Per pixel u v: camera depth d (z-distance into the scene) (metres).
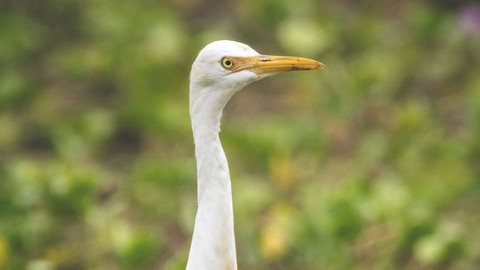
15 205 11.89
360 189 11.70
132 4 16.86
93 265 11.66
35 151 14.23
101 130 13.90
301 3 16.09
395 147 13.41
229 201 7.35
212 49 7.31
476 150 13.12
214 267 7.33
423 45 15.69
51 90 15.38
